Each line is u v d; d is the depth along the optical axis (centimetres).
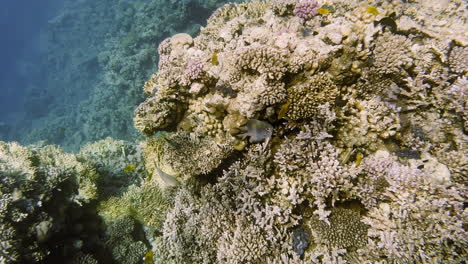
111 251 129
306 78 83
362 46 82
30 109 654
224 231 94
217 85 87
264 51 78
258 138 84
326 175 78
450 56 93
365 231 78
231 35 101
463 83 88
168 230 109
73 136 471
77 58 648
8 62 968
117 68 377
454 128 87
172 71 96
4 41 1014
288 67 80
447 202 74
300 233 83
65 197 123
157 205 130
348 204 83
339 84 86
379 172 81
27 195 108
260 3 121
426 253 72
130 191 135
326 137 84
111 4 646
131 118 364
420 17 108
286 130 88
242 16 111
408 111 91
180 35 109
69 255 119
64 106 632
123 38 400
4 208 98
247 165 93
